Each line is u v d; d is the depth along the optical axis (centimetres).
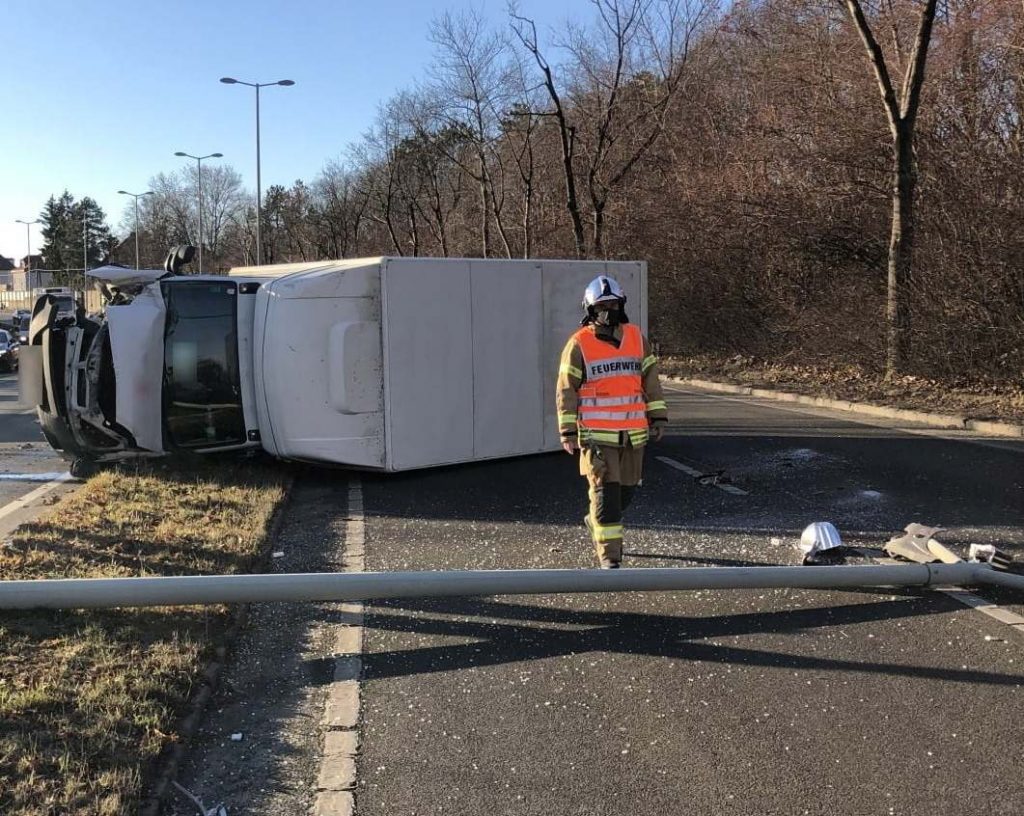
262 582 434
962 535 623
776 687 392
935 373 1454
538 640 454
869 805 300
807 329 1795
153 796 307
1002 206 1344
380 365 841
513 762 335
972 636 441
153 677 387
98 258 11075
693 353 2327
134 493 766
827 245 1816
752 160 1953
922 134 1586
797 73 1891
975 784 311
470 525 692
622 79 2647
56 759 316
